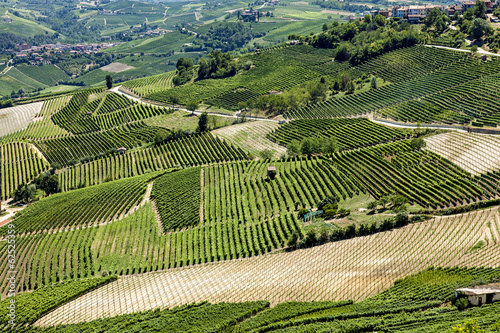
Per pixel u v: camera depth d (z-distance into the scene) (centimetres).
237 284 10438
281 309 9150
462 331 6925
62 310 10262
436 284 9269
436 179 13838
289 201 14025
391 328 7906
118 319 9475
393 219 11756
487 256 10075
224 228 13200
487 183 13012
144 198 16075
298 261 10988
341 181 14500
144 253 12681
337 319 8581
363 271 10238
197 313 9319
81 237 13650
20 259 12938
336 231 11600
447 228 11369
